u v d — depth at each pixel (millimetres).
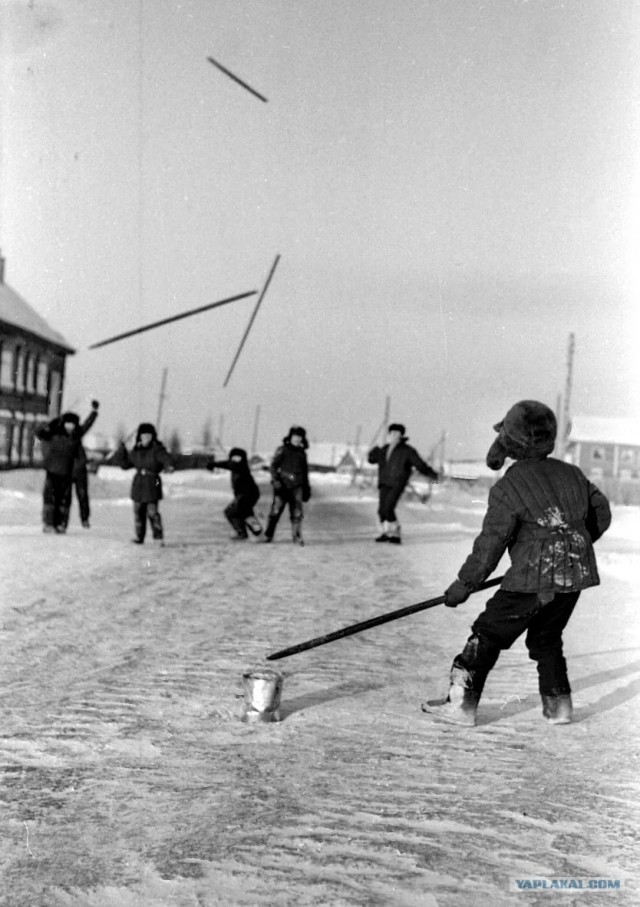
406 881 3865
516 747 5891
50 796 4836
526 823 4551
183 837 4289
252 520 20578
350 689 7406
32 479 38000
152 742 5820
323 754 5656
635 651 9344
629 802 4852
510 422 6406
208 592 12555
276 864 4004
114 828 4398
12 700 6734
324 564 16344
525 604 6332
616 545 22312
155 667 7934
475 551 6332
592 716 6719
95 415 21078
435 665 8422
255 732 6113
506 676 8078
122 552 17109
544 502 6262
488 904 3682
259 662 8281
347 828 4430
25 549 16922
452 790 5023
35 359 62062
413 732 6203
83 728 6062
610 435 93938
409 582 14180
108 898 3688
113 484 43094
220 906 3615
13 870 3936
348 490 66062
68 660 8148
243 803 4762
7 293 61250
